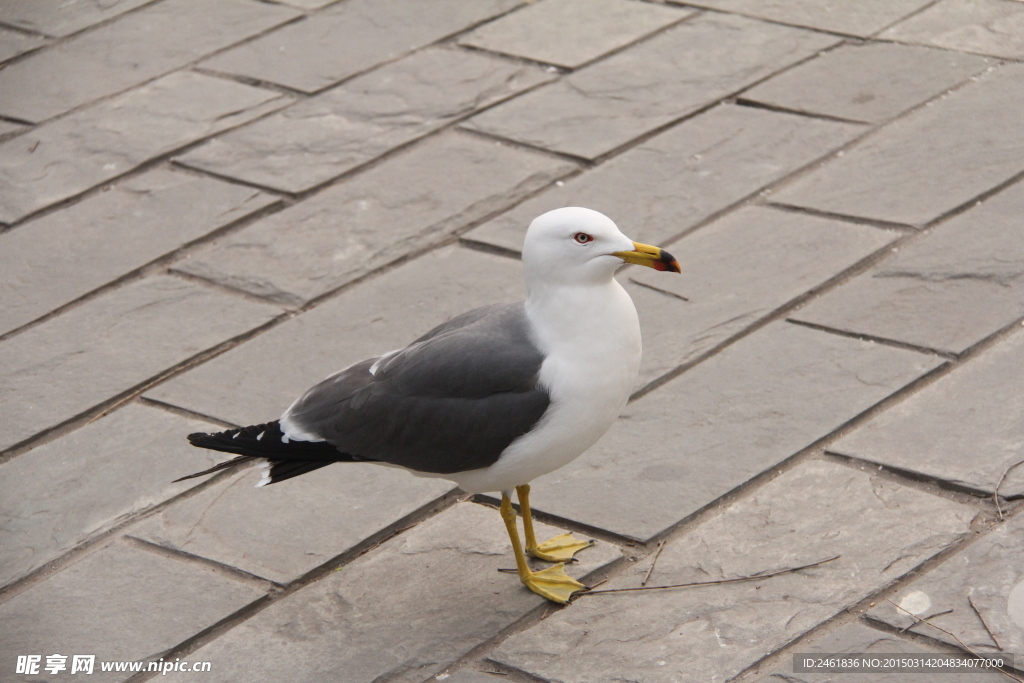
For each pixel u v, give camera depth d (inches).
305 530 354.6
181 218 515.5
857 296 422.6
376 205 510.3
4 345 450.0
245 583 337.7
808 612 302.0
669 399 386.6
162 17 692.7
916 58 567.5
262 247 492.1
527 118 559.2
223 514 364.2
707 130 534.0
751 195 488.4
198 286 473.4
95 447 396.8
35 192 543.2
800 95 550.0
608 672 293.1
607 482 357.1
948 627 291.9
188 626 324.5
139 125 586.9
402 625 318.0
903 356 390.0
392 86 597.3
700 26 621.9
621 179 506.9
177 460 387.5
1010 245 433.1
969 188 469.4
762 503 340.8
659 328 420.8
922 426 359.9
